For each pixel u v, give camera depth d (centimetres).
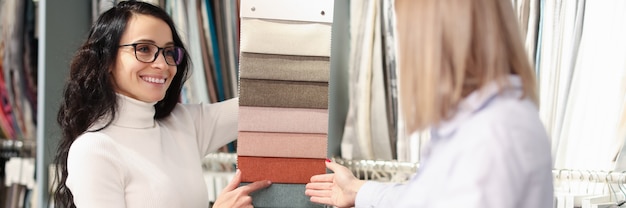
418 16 96
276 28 166
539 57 176
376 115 198
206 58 209
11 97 230
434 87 94
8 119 231
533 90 98
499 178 89
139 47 147
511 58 97
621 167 170
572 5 173
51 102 206
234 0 213
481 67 95
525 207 91
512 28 97
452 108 96
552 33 174
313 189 165
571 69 172
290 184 167
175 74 165
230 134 178
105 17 152
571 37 173
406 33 98
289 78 167
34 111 230
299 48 167
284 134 167
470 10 94
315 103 168
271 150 166
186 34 208
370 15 195
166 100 167
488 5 95
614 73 168
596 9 170
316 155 168
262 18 166
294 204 167
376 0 196
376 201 143
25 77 228
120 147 146
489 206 89
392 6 196
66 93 154
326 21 168
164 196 148
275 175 166
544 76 175
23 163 228
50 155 207
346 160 196
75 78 151
